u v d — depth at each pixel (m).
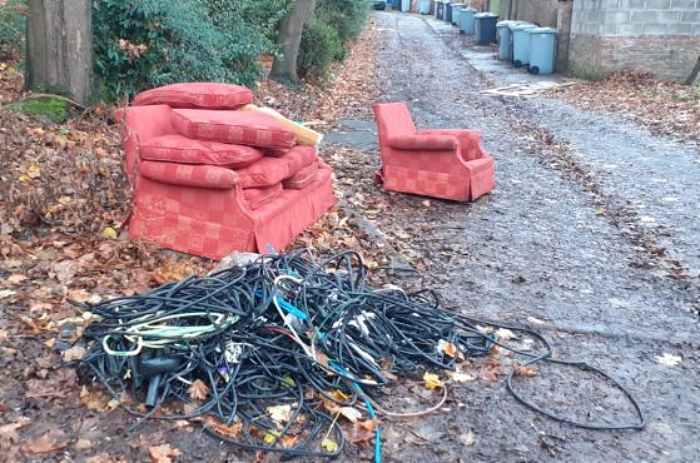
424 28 34.75
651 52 15.53
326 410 3.05
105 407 2.97
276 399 3.09
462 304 4.34
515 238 5.66
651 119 11.23
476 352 3.66
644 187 7.32
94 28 8.02
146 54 8.30
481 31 26.39
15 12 9.14
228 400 3.04
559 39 17.83
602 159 8.62
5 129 6.46
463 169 6.49
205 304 3.30
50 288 4.07
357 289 3.82
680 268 5.04
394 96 14.45
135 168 4.61
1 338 3.46
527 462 2.79
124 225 4.94
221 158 4.39
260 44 10.72
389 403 3.17
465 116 11.96
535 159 8.69
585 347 3.82
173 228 4.64
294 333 3.28
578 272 4.95
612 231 5.90
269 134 4.55
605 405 3.23
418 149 6.61
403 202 6.63
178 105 5.22
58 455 2.66
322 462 2.74
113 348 3.11
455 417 3.08
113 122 7.73
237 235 4.46
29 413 2.91
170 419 2.90
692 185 7.39
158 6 8.09
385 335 3.55
